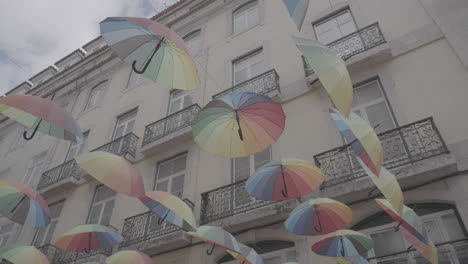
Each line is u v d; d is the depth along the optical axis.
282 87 8.38
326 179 6.14
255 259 4.08
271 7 10.94
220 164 8.11
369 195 5.64
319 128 7.12
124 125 11.59
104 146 10.86
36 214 4.64
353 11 8.60
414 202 5.41
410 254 5.02
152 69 2.88
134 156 9.93
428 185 5.31
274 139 3.18
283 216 6.22
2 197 4.44
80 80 15.41
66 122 3.45
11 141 16.02
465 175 5.09
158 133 9.74
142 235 7.72
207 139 3.20
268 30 10.24
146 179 9.09
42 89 16.78
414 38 7.12
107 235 5.13
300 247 5.85
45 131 3.52
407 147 5.53
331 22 8.99
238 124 3.14
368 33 7.69
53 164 12.44
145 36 2.94
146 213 8.09
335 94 2.41
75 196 10.45
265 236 6.33
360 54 7.21
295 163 4.09
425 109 6.09
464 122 5.58
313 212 4.29
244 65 9.98
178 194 8.33
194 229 4.02
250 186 4.22
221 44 11.14
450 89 6.07
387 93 6.73
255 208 6.50
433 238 5.00
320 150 6.76
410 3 7.77
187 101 10.34
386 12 8.00
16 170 13.78
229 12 12.20
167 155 9.28
